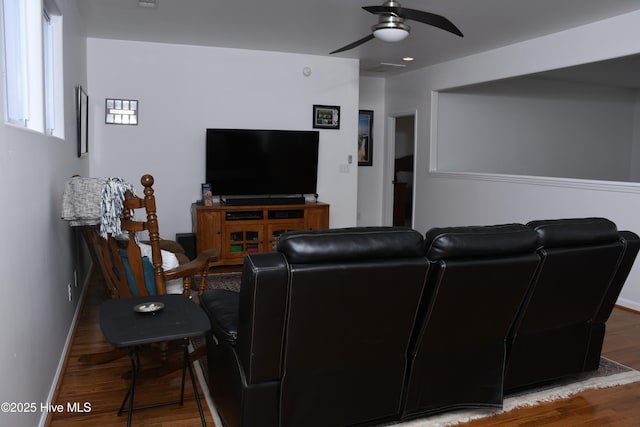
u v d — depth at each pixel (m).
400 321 2.14
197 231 5.51
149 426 2.37
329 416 2.20
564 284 2.49
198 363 3.07
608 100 8.36
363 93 7.93
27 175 2.09
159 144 5.77
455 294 2.17
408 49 5.74
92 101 5.51
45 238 2.51
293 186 6.16
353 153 6.55
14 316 1.81
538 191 5.26
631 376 3.01
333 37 5.28
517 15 4.30
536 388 2.83
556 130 7.93
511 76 5.45
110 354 3.08
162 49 5.66
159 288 2.91
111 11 4.44
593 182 4.63
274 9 4.29
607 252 2.54
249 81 6.00
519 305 2.38
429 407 2.42
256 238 5.78
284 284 1.87
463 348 2.41
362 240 1.98
